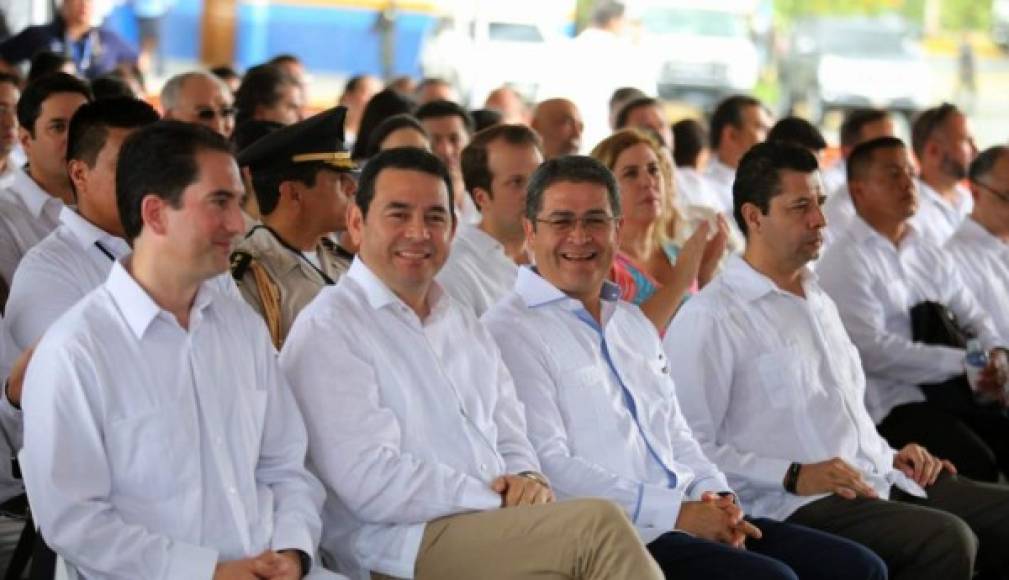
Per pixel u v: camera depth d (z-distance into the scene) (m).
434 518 6.43
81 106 7.52
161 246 5.88
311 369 6.47
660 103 13.69
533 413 7.16
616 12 21.88
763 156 8.18
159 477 5.82
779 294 8.19
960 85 34.06
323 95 24.27
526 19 25.81
